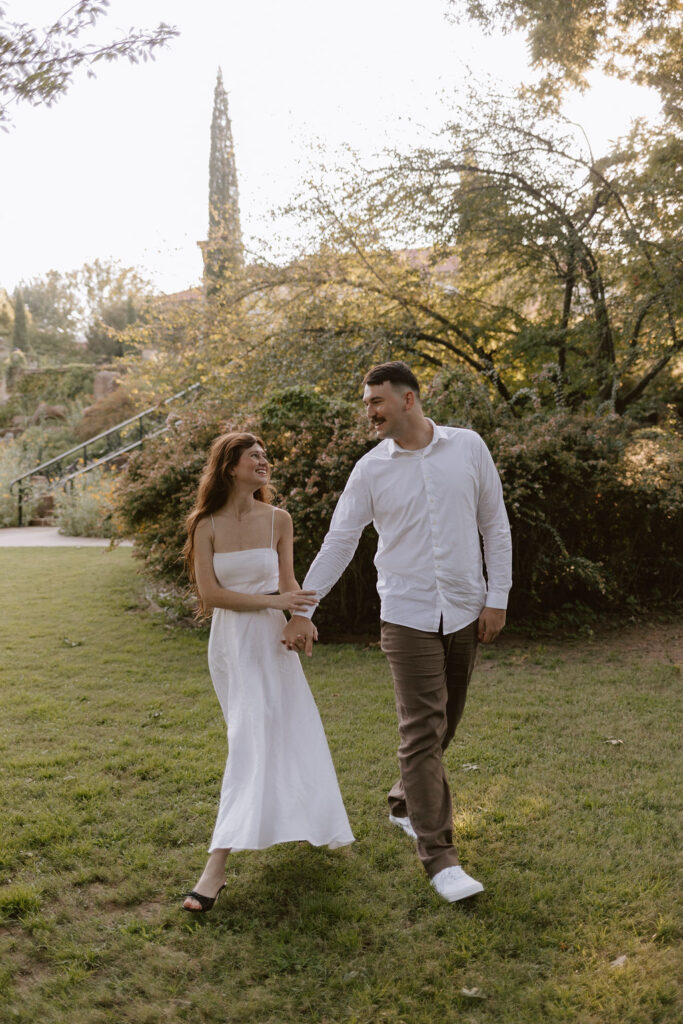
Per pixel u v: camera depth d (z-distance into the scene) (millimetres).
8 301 59031
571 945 2488
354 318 11562
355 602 7008
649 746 4199
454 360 11578
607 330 10305
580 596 7262
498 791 3613
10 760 4062
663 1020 2154
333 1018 2193
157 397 15422
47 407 25844
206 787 3713
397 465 2986
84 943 2537
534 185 10359
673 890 2783
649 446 7273
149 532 7402
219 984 2340
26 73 3445
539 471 6562
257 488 3057
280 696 2971
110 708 4969
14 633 6938
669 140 9383
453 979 2348
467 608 2979
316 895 2787
